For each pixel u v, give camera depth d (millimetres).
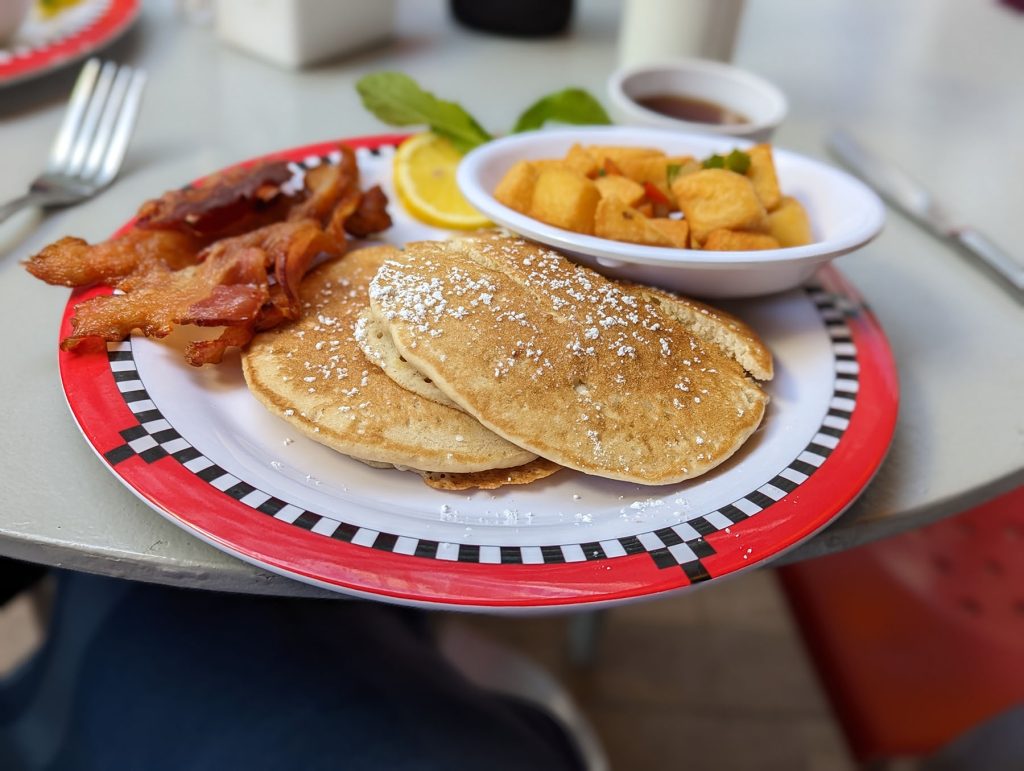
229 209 245
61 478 182
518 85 426
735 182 247
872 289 285
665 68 362
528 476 192
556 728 284
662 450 193
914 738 269
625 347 204
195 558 169
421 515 181
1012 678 278
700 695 442
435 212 288
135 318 203
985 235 330
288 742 231
